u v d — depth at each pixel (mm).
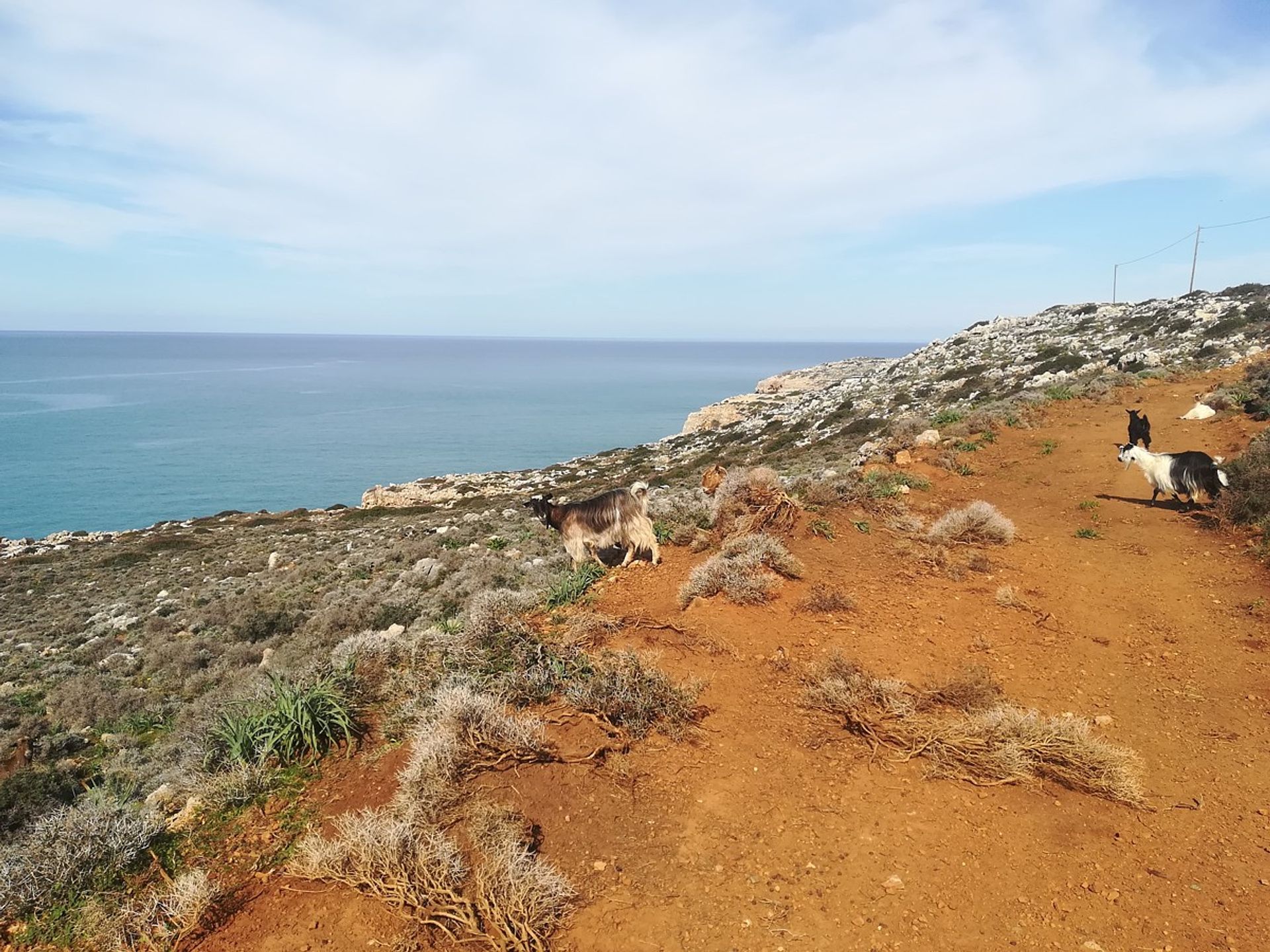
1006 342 53156
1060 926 3863
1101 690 6320
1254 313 34281
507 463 98812
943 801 4855
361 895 4293
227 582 24312
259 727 5910
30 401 166375
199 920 4211
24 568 30891
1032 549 9984
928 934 3828
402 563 22859
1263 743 5434
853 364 95125
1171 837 4504
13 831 8898
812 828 4633
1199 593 8328
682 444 52750
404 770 5305
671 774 5184
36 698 14695
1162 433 16500
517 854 4359
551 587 9242
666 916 4020
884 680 6203
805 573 8812
